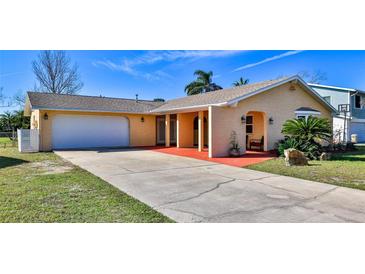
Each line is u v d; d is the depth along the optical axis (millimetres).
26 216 4082
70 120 15961
